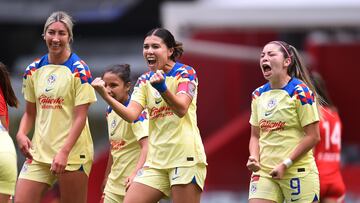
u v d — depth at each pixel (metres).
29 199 24.38
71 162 24.34
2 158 22.94
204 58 48.81
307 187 23.45
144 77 23.42
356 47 49.44
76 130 23.92
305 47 57.72
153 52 22.80
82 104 24.12
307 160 23.59
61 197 24.61
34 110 24.91
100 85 22.03
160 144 23.03
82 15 71.88
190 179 22.75
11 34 73.50
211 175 46.19
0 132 23.42
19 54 73.69
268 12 50.50
